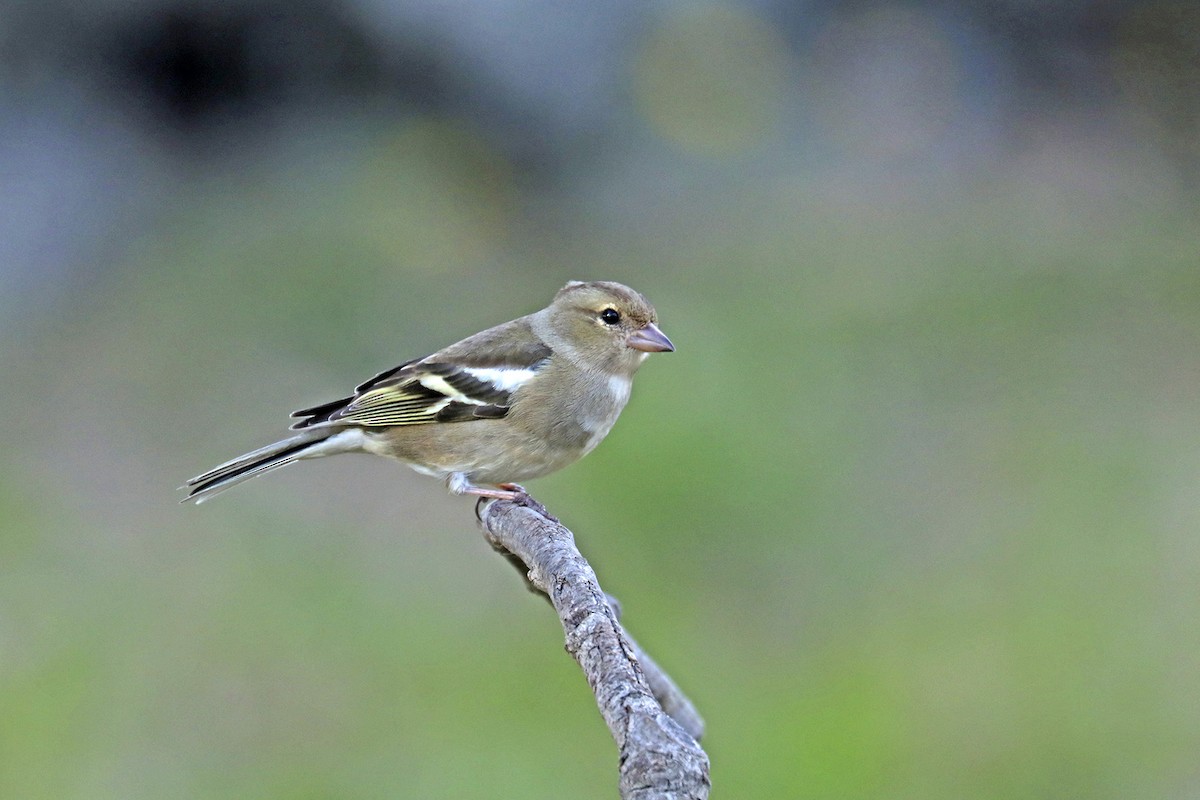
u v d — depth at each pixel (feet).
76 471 43.34
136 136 56.24
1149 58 64.03
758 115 60.29
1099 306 51.37
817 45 62.34
